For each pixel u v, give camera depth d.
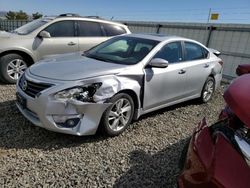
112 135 4.06
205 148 2.01
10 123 4.23
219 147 1.91
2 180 2.90
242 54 9.60
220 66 6.39
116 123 4.05
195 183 1.96
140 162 3.50
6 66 6.37
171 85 4.89
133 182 3.09
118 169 3.30
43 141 3.78
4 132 3.93
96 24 7.58
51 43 6.82
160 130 4.56
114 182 3.06
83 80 3.64
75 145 3.75
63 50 7.02
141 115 4.92
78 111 3.60
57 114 3.56
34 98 3.65
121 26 8.08
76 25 7.23
